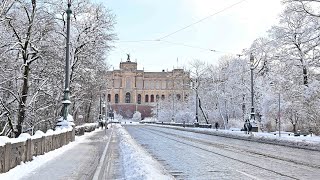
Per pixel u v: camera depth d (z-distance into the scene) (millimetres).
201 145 30203
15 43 31844
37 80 40031
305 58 43750
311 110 43438
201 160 19062
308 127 44625
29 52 33375
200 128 71438
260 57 66188
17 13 32562
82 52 41250
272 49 49938
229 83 76125
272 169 15547
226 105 78375
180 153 23062
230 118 78688
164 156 21172
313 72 45125
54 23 36312
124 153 21266
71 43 38656
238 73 73562
